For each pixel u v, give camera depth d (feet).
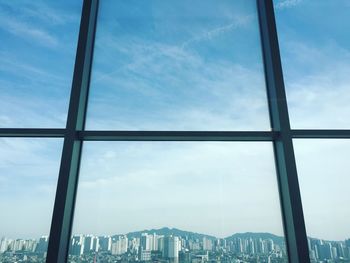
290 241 4.85
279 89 5.65
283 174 5.15
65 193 4.78
